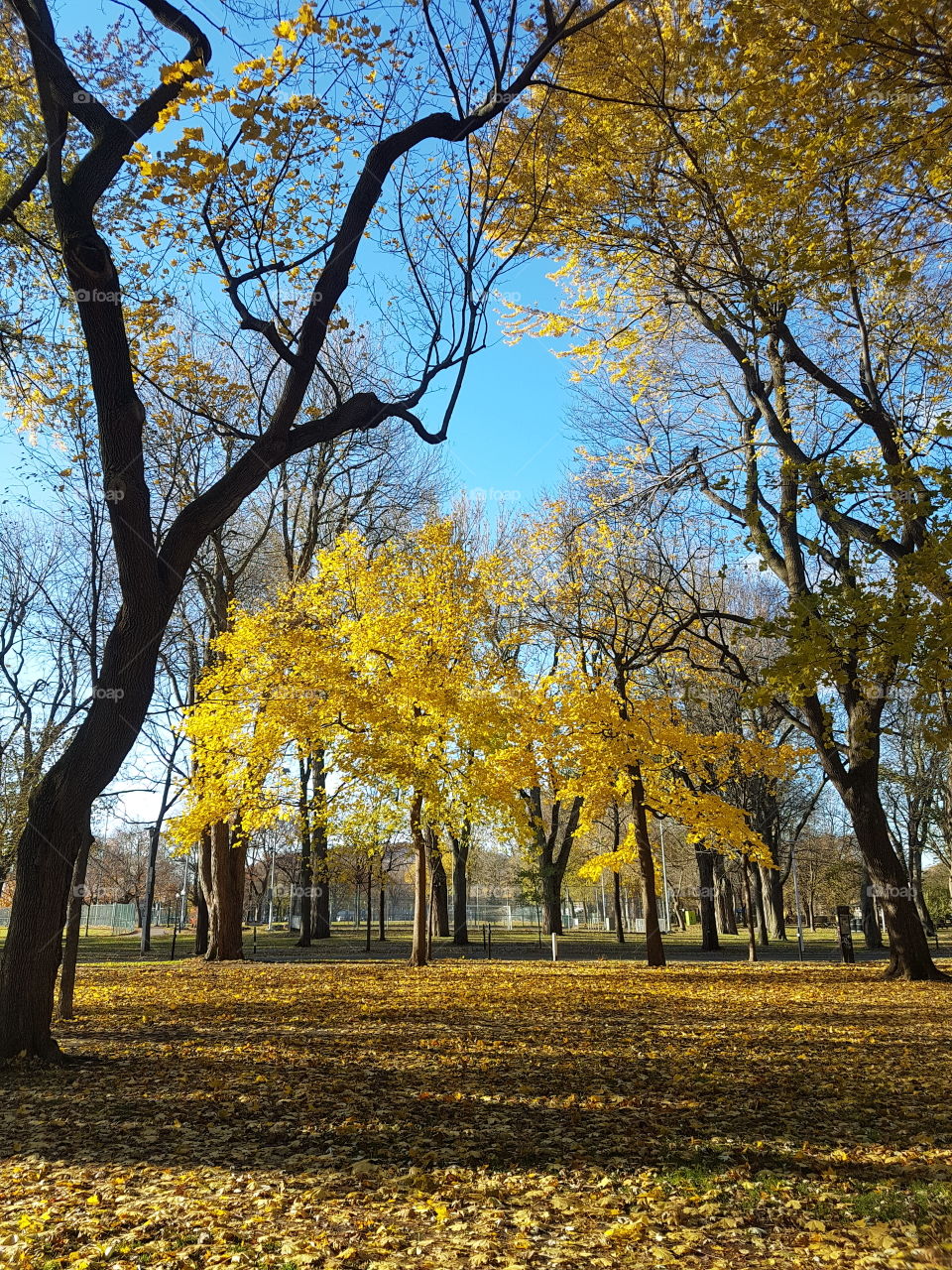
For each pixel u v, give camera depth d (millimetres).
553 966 21859
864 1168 5430
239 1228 4488
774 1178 5223
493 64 8359
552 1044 10016
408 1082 7914
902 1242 4141
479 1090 7590
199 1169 5418
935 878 54219
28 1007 8703
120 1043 10078
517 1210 4758
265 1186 5117
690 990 15945
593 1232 4457
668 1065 8773
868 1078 8148
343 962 23469
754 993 15469
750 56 9555
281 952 30141
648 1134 6242
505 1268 3980
